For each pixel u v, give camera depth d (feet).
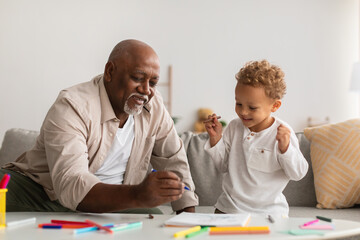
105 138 4.59
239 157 4.83
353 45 20.42
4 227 2.96
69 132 4.02
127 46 4.30
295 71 20.10
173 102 19.76
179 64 19.81
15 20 18.71
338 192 5.89
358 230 2.82
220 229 2.73
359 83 16.55
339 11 20.31
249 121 4.55
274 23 20.11
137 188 3.22
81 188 3.47
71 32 19.13
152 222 3.14
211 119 4.91
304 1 20.18
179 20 19.88
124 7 19.56
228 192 4.82
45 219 3.26
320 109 20.17
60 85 19.04
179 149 5.30
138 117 4.96
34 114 18.80
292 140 4.60
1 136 18.53
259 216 3.34
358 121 6.22
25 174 4.93
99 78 4.75
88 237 2.63
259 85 4.38
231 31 20.03
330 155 6.05
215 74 19.97
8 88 18.62
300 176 4.51
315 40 20.21
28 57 18.79
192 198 5.03
